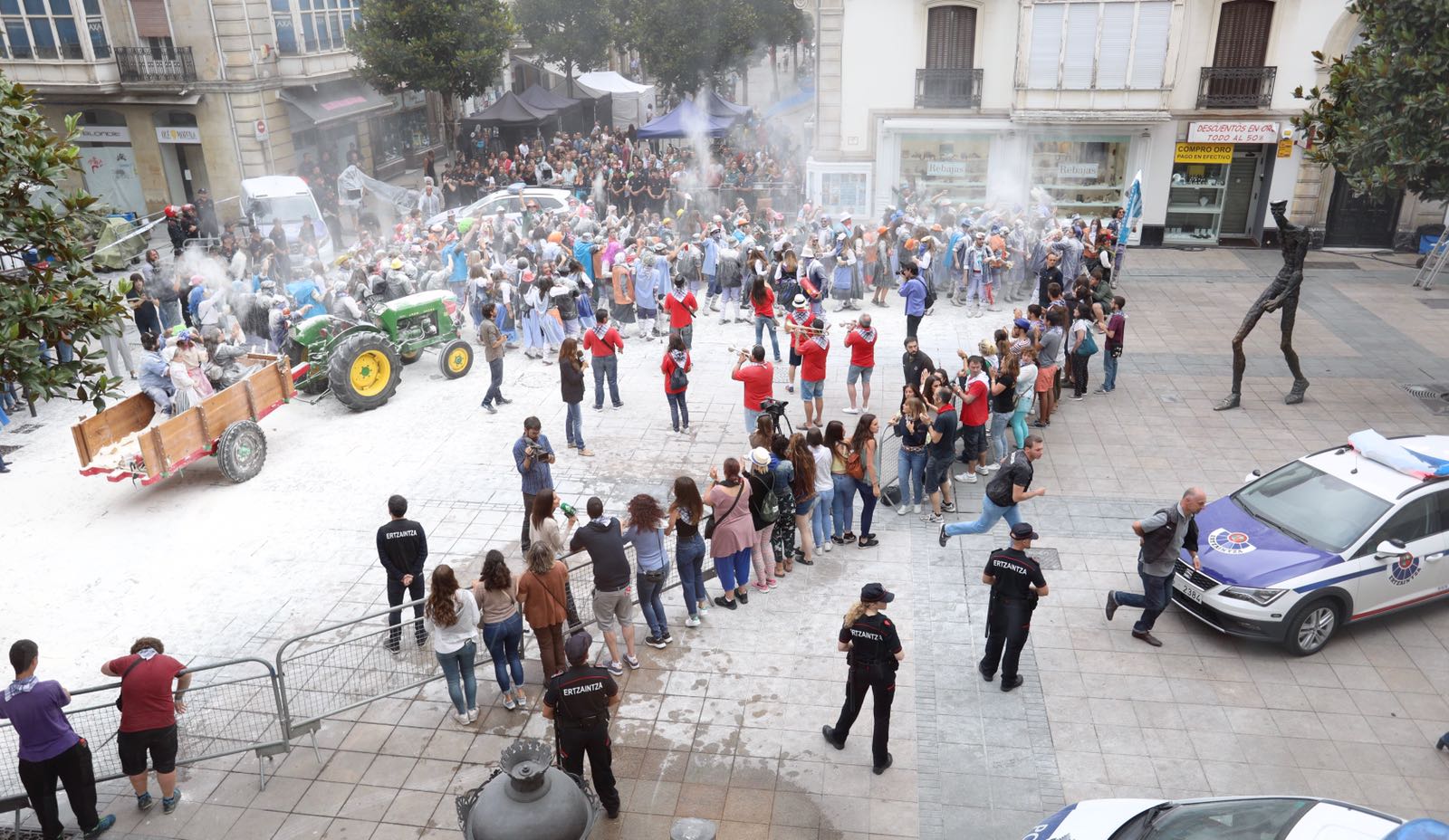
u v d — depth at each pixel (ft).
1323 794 25.05
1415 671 29.76
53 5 89.15
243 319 57.06
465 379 55.16
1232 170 83.51
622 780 26.08
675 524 31.42
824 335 45.39
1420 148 44.62
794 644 31.78
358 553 37.78
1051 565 35.70
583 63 132.87
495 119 111.14
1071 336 51.11
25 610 34.71
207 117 95.04
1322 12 76.18
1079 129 81.71
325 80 105.29
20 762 23.77
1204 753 26.53
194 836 24.79
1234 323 63.36
